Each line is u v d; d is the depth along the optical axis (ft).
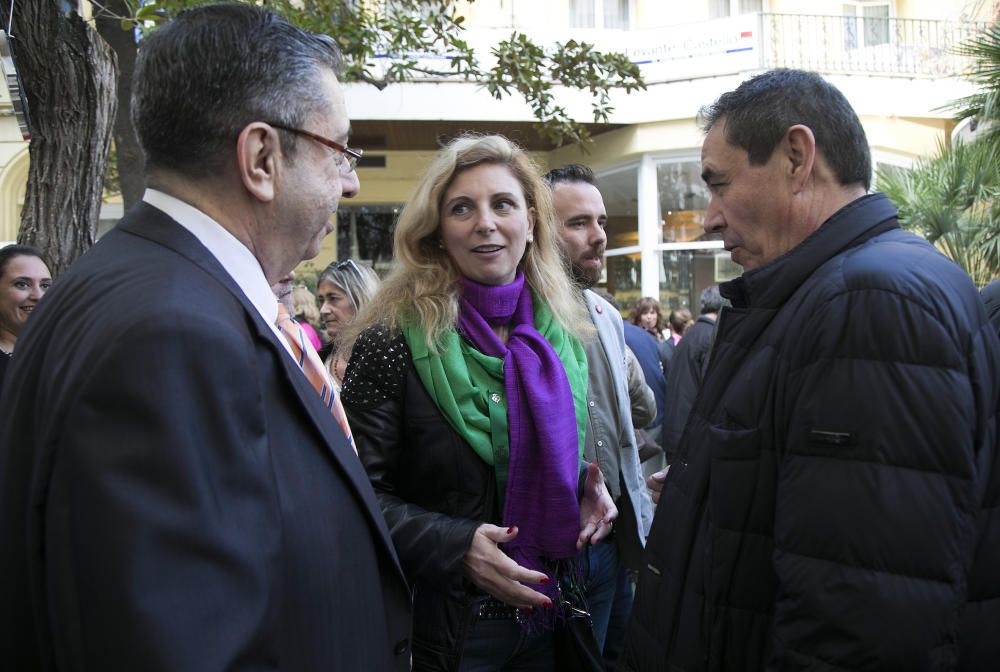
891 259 3.63
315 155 3.37
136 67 3.24
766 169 4.19
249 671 2.49
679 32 32.55
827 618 3.34
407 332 5.69
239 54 3.14
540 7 34.53
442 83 30.91
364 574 3.30
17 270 8.95
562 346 6.28
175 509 2.42
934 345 3.40
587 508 5.89
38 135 9.27
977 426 3.58
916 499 3.30
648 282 34.27
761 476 3.88
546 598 5.01
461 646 5.30
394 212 36.81
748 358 4.17
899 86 33.09
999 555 3.80
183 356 2.57
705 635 4.01
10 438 2.79
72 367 2.57
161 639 2.29
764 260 4.37
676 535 4.39
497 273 5.96
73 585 2.37
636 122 33.24
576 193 8.35
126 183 14.82
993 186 18.86
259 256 3.40
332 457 3.21
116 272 2.85
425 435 5.55
